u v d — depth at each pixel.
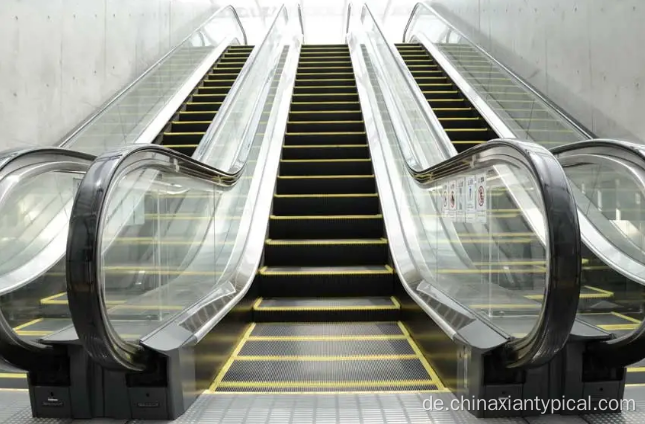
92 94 6.19
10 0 4.67
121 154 1.91
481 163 2.39
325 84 9.19
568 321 1.67
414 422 2.07
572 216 1.68
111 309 2.16
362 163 6.16
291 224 5.07
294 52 11.07
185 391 2.22
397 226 4.70
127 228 2.21
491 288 2.52
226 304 3.04
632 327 3.34
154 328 2.37
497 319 2.44
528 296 2.22
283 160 6.22
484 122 6.82
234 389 2.62
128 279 2.27
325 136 6.89
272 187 5.40
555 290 1.65
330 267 4.62
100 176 1.80
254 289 4.10
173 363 2.12
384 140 6.39
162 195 2.52
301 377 2.77
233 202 4.55
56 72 5.39
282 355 3.14
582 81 5.43
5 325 1.94
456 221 3.10
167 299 2.61
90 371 2.11
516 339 2.02
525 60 6.94
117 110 5.70
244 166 4.45
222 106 5.55
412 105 6.45
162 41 8.84
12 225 3.54
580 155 2.51
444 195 3.40
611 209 3.92
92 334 1.73
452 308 2.70
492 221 2.52
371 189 5.79
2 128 4.54
